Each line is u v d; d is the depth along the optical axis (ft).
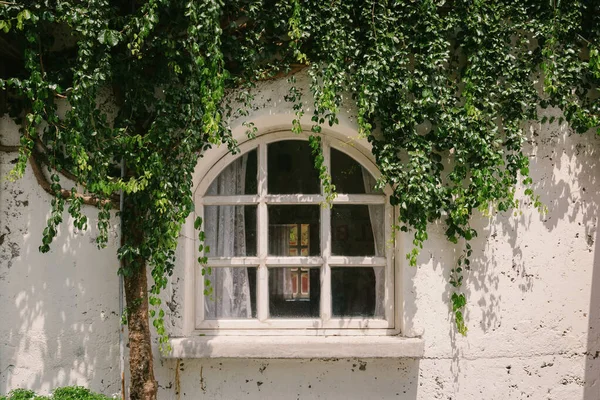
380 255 15.65
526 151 15.51
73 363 14.98
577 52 15.24
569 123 15.56
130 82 14.02
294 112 14.97
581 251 15.57
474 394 15.16
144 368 14.06
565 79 15.06
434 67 14.23
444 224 15.23
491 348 15.24
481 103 14.75
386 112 14.53
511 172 14.89
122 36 13.01
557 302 15.47
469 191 14.70
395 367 15.07
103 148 13.30
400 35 14.32
